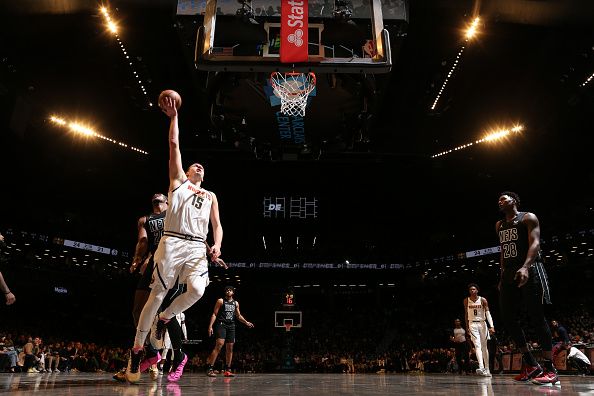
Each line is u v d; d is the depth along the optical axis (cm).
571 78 1413
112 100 1728
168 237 369
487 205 2764
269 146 1225
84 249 2784
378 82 1031
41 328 2509
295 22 722
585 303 2442
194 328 3120
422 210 3011
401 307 3366
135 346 386
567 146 1966
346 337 3142
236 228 3139
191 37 916
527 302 446
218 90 1014
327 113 1112
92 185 2527
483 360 797
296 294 3559
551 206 2500
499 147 2058
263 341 3127
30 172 2259
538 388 385
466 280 3133
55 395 264
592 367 1086
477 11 1150
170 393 292
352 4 836
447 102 1608
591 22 1127
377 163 2352
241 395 276
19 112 1641
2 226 2453
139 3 1169
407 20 855
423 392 319
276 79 942
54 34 1280
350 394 288
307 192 3045
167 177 2477
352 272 3297
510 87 1576
